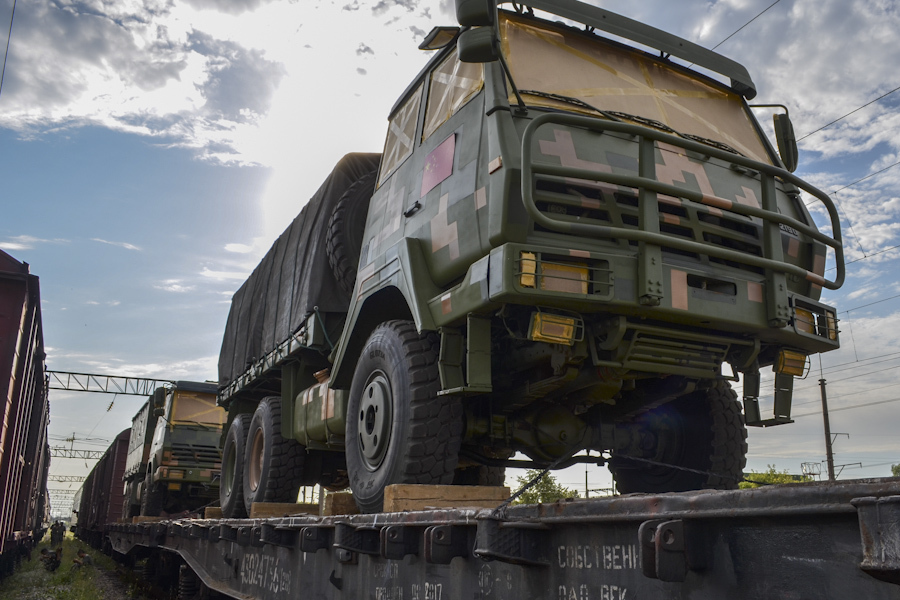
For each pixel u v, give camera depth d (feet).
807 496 4.10
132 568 44.65
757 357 14.02
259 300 30.40
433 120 15.61
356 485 15.33
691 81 16.20
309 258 23.66
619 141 13.12
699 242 12.71
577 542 5.94
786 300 12.69
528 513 6.39
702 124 15.21
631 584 5.29
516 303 11.88
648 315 12.10
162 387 63.72
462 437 15.17
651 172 12.01
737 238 13.12
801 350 13.96
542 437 15.57
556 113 11.76
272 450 25.45
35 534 89.35
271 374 28.89
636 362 12.73
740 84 16.46
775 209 12.91
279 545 13.09
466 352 13.89
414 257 14.46
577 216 12.35
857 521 3.90
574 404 15.42
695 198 11.84
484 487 11.89
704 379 14.78
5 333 32.35
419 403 13.64
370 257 17.22
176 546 25.27
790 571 4.23
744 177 14.33
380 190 17.88
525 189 11.31
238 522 16.26
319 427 22.50
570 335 12.11
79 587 39.50
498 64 13.25
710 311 12.16
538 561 6.34
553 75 14.02
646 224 11.81
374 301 16.80
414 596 8.53
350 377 17.98
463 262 13.24
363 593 9.88
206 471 58.80
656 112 14.69
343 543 9.76
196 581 21.36
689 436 16.22
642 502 5.20
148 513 60.23
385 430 14.40
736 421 15.71
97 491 101.50
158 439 60.95
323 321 22.44
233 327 35.01
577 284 11.65
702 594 4.78
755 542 4.47
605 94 14.33
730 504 4.53
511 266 11.44
